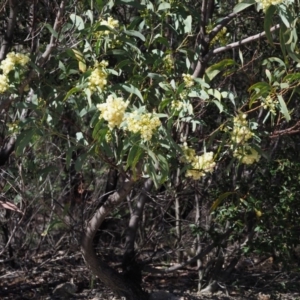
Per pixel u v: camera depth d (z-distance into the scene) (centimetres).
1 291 622
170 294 609
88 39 404
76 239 572
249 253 614
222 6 586
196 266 711
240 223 588
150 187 584
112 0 419
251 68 570
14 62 387
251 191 594
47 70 441
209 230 614
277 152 607
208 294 645
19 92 400
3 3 496
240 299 636
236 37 598
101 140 374
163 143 361
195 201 664
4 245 629
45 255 645
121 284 571
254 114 551
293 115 604
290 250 589
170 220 652
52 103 407
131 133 363
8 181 513
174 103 380
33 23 473
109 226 699
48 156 573
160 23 450
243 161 399
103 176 618
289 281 661
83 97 396
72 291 624
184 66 443
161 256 671
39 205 587
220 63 401
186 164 396
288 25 360
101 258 661
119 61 428
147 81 432
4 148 556
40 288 633
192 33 505
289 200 575
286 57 413
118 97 380
